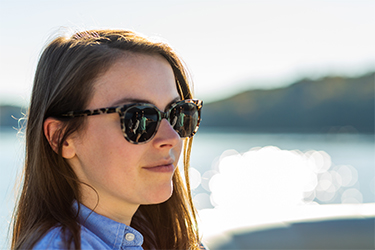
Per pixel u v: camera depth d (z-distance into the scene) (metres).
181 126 1.18
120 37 1.10
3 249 1.43
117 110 0.99
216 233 2.43
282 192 9.94
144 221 1.47
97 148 1.00
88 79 1.01
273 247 2.40
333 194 9.95
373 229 2.59
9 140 17.12
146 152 1.02
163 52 1.12
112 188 1.01
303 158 17.11
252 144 23.77
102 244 0.99
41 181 1.05
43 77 1.10
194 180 11.41
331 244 2.47
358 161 16.05
